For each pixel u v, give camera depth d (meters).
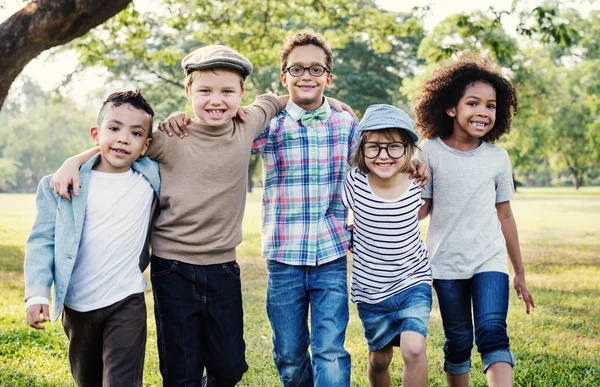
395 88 30.41
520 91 23.95
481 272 3.31
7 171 68.81
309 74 3.39
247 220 21.45
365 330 3.42
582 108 30.41
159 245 3.16
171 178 3.14
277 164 3.48
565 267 9.59
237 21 13.32
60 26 4.84
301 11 11.82
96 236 2.95
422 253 3.35
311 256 3.35
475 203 3.37
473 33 10.44
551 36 9.45
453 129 3.52
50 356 4.56
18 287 8.02
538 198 37.94
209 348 3.23
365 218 3.29
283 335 3.40
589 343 4.98
